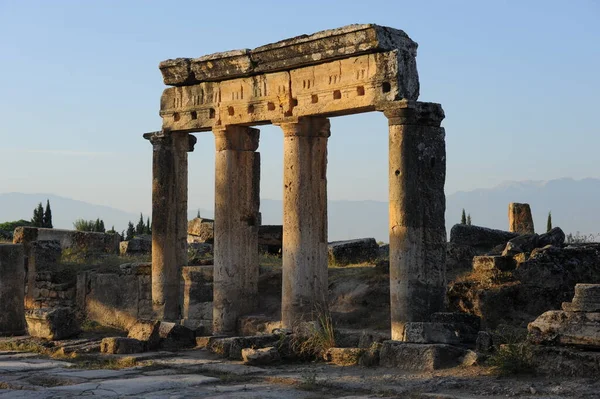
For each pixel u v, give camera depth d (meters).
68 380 22.36
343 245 36.94
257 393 19.88
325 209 28.64
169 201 32.53
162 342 28.19
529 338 20.42
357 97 26.16
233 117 30.08
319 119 28.34
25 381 22.53
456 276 28.64
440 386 19.64
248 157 31.05
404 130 24.72
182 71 31.25
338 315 28.67
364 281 30.38
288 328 27.16
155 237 32.66
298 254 27.88
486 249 32.50
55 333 30.05
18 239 39.91
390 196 24.91
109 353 27.16
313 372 22.36
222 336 28.91
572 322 19.86
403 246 24.61
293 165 28.05
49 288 37.06
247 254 30.89
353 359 23.53
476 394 18.73
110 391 20.48
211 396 19.61
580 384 18.42
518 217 38.75
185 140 32.75
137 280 34.22
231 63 29.67
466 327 23.38
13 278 32.34
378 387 19.94
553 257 25.58
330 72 27.06
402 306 24.56
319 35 26.69
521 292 25.50
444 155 25.39
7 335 31.92
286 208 28.16
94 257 40.53
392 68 25.16
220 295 30.36
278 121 28.44
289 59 27.89
